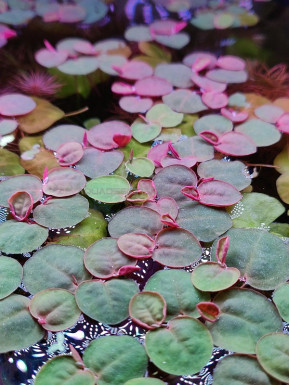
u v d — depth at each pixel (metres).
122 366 0.18
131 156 0.22
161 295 0.19
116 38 0.29
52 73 0.27
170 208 0.21
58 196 0.21
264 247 0.20
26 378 0.18
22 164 0.23
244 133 0.24
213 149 0.23
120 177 0.22
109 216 0.21
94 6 0.30
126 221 0.21
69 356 0.18
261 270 0.20
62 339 0.19
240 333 0.18
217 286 0.19
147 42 0.28
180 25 0.29
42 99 0.25
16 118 0.24
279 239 0.20
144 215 0.21
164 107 0.25
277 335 0.18
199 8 0.30
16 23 0.29
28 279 0.19
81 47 0.28
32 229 0.20
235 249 0.20
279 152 0.23
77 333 0.19
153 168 0.22
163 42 0.28
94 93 0.26
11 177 0.22
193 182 0.22
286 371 0.18
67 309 0.19
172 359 0.18
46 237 0.20
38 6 0.30
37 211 0.21
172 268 0.20
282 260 0.20
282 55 0.28
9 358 0.18
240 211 0.21
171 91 0.26
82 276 0.19
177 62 0.27
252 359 0.18
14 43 0.28
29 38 0.28
